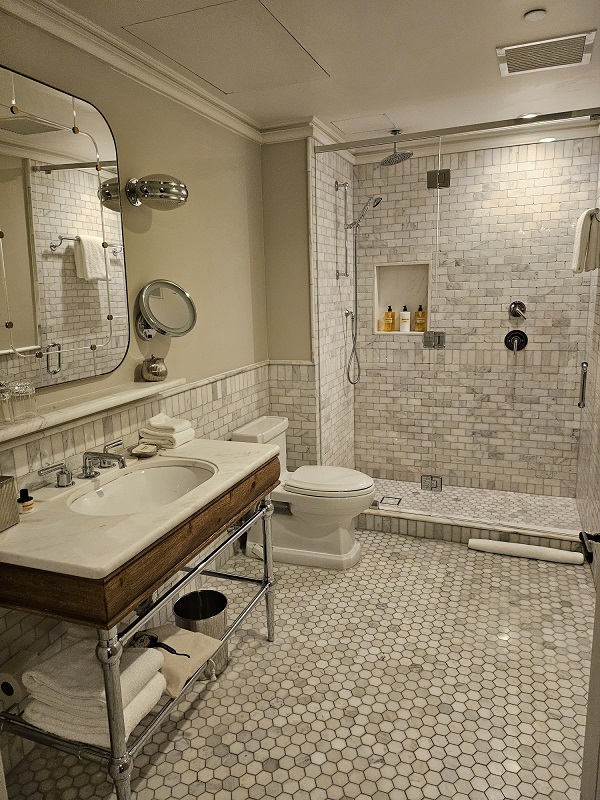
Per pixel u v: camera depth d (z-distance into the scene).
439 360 3.88
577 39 2.29
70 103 1.95
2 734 1.79
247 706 2.08
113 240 2.18
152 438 2.35
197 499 1.74
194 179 2.78
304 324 3.51
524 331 3.68
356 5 1.97
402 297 3.95
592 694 1.34
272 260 3.51
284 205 3.42
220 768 1.81
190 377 2.82
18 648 1.81
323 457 3.70
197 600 2.40
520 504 3.69
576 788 1.71
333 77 2.64
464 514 3.54
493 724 1.97
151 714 2.04
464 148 3.60
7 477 1.57
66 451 2.00
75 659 1.67
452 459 3.97
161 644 1.92
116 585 1.38
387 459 4.13
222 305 3.08
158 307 2.50
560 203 3.48
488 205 3.63
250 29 2.13
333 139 3.59
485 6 2.01
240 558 3.24
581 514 3.41
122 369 2.32
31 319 1.84
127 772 1.48
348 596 2.81
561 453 3.72
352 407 4.12
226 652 2.29
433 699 2.10
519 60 2.50
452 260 3.76
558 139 3.39
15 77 1.74
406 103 3.05
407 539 3.46
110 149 2.15
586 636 2.46
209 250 2.93
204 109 2.80
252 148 3.33
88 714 1.54
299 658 2.34
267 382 3.63
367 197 3.87
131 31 2.11
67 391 2.02
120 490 2.04
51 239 1.90
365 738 1.92
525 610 2.66
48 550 1.41
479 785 1.73
